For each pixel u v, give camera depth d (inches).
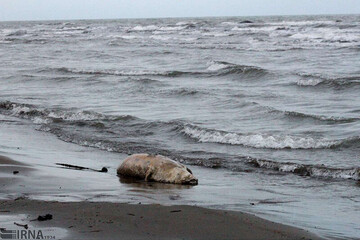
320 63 1882.4
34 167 604.1
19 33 4584.2
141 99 1222.3
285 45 2620.6
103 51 2628.0
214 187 553.9
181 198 486.6
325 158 699.4
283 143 772.0
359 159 689.0
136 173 586.6
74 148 776.9
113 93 1321.4
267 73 1582.2
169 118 987.9
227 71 1668.3
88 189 513.0
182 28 4478.3
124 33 4217.5
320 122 920.9
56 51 2728.8
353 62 1875.0
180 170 570.9
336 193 537.6
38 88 1440.7
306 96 1232.2
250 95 1237.1
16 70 1882.4
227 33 3604.8
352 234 386.3
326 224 413.7
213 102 1144.8
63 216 391.9
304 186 571.2
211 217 399.9
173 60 2140.7
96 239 341.1
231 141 797.9
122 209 415.5
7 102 1160.2
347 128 871.7
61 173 581.0
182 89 1294.3
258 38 3107.8
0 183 522.6
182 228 371.9
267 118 963.3
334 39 2783.0
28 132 908.6
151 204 436.1
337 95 1241.4
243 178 609.6
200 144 796.0
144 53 2458.2
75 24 6924.2
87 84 1478.8
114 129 908.6
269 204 474.9
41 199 454.3
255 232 368.8
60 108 1104.2
